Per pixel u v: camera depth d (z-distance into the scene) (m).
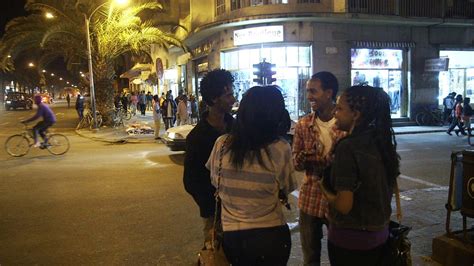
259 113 2.49
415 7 21.55
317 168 3.41
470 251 4.30
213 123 3.21
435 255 4.67
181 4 31.23
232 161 2.54
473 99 24.05
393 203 7.13
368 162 2.42
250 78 21.05
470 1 23.02
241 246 2.51
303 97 20.58
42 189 8.91
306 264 3.57
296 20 20.08
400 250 2.59
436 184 8.65
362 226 2.46
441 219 6.20
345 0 19.75
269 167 2.51
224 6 22.56
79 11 21.59
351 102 2.54
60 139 14.11
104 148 15.51
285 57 20.52
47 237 5.93
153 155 13.47
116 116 24.22
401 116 22.47
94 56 22.94
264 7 20.28
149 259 5.09
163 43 24.02
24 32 21.80
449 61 23.36
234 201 2.55
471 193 4.32
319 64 20.50
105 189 8.78
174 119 20.47
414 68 22.33
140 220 6.62
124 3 21.62
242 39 20.81
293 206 7.20
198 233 5.98
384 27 21.58
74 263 5.02
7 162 12.49
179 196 8.09
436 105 22.98
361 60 21.33
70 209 7.32
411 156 12.38
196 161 3.10
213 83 3.14
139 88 54.03
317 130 3.42
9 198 8.18
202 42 25.70
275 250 2.52
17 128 25.45
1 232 6.18
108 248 5.47
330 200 2.51
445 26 22.72
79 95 28.33
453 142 15.85
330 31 20.59
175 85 34.75
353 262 2.50
